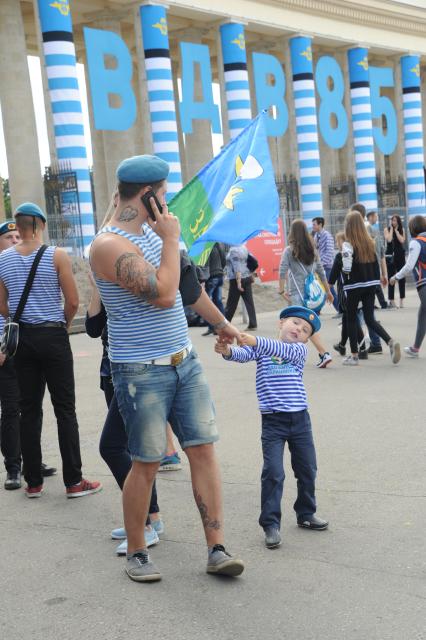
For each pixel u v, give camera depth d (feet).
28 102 82.23
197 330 50.39
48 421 26.45
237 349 14.89
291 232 34.06
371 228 55.11
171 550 14.71
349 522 15.56
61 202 76.13
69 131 75.66
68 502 18.02
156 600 12.66
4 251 18.48
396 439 21.34
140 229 13.05
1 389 19.58
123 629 11.76
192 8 89.51
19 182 82.33
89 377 34.55
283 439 15.11
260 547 14.58
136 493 13.35
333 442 21.39
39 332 17.85
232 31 94.84
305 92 104.99
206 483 13.51
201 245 23.17
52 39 75.00
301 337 15.26
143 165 12.67
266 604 12.28
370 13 113.09
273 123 97.60
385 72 118.21
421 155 123.95
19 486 19.44
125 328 12.92
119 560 14.48
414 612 11.69
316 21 106.52
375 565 13.46
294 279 33.83
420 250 33.60
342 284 35.29
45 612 12.51
